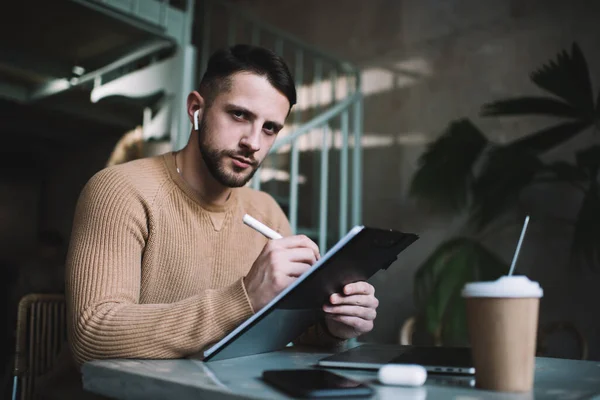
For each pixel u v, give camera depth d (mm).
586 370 710
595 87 2969
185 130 2850
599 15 3010
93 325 767
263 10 4562
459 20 3533
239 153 1021
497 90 3316
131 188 996
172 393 558
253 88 1003
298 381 528
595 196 2580
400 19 3809
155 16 2816
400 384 572
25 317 1289
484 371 542
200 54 4418
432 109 3574
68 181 5035
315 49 3529
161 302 1043
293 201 2604
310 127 2719
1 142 4734
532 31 3230
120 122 3586
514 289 526
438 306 2643
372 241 726
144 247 1006
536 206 3068
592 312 2838
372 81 3881
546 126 3098
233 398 494
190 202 1076
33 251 5480
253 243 1222
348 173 3850
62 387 953
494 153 2809
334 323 934
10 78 3459
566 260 2949
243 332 710
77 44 3074
